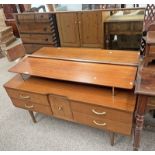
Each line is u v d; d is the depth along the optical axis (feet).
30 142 5.11
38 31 7.63
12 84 5.02
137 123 3.69
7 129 5.67
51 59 5.34
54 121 5.74
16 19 7.83
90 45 6.75
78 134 5.15
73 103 4.14
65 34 7.04
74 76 4.34
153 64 3.81
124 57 4.87
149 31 4.04
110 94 4.08
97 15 5.95
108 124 4.06
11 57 5.96
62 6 7.08
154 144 4.55
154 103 3.32
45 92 4.45
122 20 5.75
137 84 3.21
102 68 4.50
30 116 6.07
